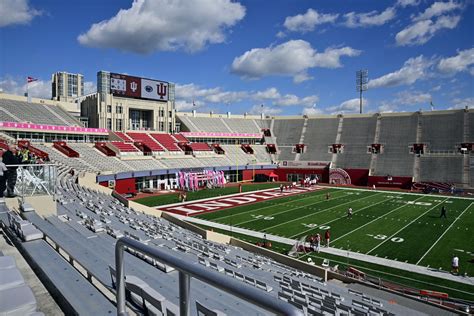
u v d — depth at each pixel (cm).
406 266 2455
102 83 6662
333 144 8019
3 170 1381
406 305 1817
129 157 6125
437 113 7444
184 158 7006
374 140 7688
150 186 6091
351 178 7225
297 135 8738
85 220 1598
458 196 5606
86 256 836
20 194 1443
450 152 6762
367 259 2609
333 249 2852
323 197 5466
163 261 290
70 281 602
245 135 8675
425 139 7169
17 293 407
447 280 2211
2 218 1095
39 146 5191
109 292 617
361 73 8894
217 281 243
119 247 353
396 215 4069
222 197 5447
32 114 5800
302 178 7838
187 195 5600
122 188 5453
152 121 7556
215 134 8188
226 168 7250
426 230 3375
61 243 925
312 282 1984
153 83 7462
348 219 3872
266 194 5791
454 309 1741
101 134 6347
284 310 198
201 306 469
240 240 2920
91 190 3569
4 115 5309
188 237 2527
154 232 2073
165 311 488
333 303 1479
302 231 3394
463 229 3384
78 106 7194
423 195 5706
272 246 2953
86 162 5359
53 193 1530
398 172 6831
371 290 2030
